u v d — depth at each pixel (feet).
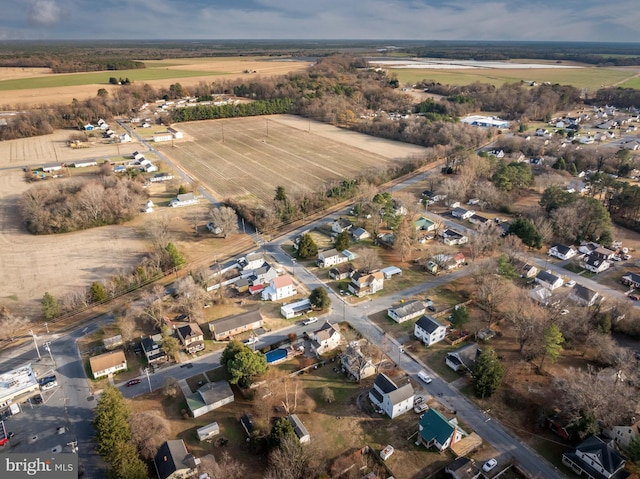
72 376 280.51
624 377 260.62
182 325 326.44
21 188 581.12
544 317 302.86
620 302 327.47
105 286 363.97
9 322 319.68
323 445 230.68
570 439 233.14
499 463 221.66
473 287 374.63
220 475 207.00
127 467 201.16
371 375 282.15
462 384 273.33
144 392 267.18
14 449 228.63
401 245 417.28
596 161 650.43
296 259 421.59
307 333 316.60
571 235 444.55
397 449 229.86
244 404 258.78
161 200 561.02
